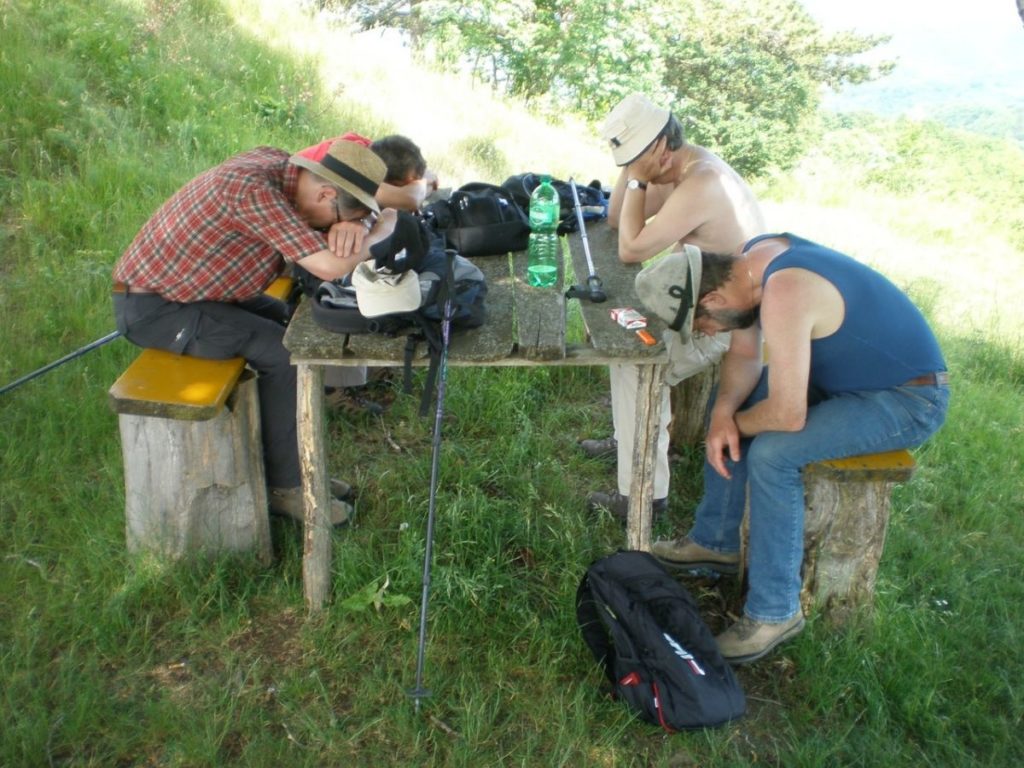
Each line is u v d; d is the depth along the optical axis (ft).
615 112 10.58
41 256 14.78
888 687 9.07
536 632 9.22
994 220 53.47
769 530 8.95
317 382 8.92
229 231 9.42
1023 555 11.63
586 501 11.73
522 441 12.61
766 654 9.41
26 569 9.50
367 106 27.27
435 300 8.54
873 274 8.70
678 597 8.75
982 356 20.25
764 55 71.10
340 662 8.85
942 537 11.81
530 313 9.64
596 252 11.84
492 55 50.19
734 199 10.66
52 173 16.88
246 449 9.76
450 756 7.93
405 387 8.63
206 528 9.82
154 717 8.02
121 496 10.48
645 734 8.42
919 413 8.68
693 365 10.84
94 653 8.63
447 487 11.68
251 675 8.67
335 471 11.87
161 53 22.86
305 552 9.39
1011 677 9.42
